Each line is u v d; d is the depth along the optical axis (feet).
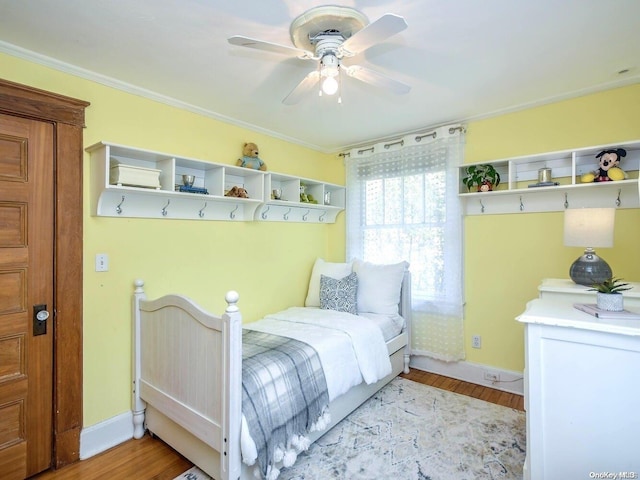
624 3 4.68
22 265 5.75
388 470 5.90
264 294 10.09
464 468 5.92
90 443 6.44
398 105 8.42
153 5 4.65
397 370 9.84
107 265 6.75
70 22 5.02
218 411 5.18
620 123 7.41
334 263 11.38
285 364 6.13
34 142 5.85
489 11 4.83
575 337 4.09
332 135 10.80
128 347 7.06
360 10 4.75
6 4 4.59
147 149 6.97
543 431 4.31
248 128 9.76
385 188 11.00
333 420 7.11
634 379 3.81
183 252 8.05
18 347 5.71
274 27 5.19
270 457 5.25
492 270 9.24
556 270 8.31
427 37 5.49
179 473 5.87
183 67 6.42
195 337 5.63
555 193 8.26
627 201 7.36
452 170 9.51
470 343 9.62
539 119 8.42
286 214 10.79
